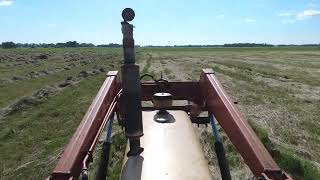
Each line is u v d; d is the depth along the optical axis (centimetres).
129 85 432
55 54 8950
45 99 1945
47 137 1234
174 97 706
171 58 6981
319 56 8225
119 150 981
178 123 543
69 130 1302
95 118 417
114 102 551
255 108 1642
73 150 340
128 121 437
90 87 2412
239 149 390
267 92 2183
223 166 501
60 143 1143
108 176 784
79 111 1606
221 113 472
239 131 387
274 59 6794
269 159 325
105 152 516
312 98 1964
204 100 632
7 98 2141
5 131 1322
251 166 350
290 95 2061
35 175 882
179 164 418
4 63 5241
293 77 3170
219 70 3862
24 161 1015
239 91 2212
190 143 471
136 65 434
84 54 9094
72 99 1952
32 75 3328
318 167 895
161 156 435
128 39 433
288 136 1180
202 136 1058
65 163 318
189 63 5200
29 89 2505
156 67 4262
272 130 1250
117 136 1074
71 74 3462
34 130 1338
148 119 563
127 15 432
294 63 5425
